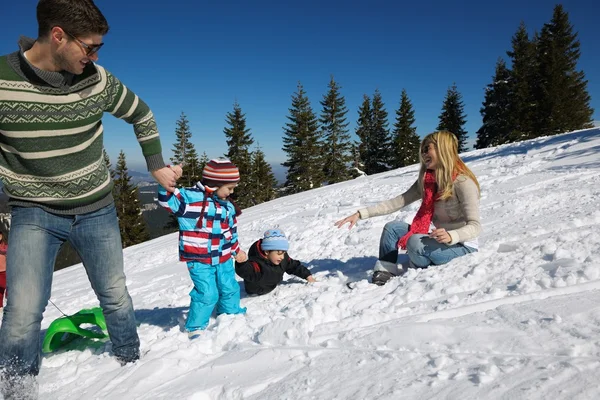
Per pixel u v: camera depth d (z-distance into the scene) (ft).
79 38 5.98
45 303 7.07
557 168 24.90
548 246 9.72
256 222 31.55
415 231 11.28
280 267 12.10
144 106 7.81
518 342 6.06
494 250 10.49
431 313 7.70
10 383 6.67
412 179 36.22
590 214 12.74
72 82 6.52
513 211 16.37
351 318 8.08
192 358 7.88
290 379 6.32
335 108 152.56
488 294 8.13
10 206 7.00
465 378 5.37
